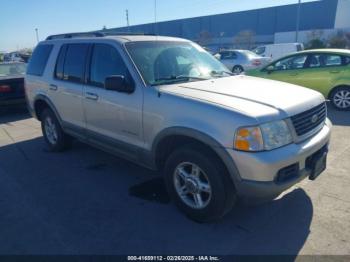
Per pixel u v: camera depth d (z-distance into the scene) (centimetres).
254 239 306
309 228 319
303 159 303
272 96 326
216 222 334
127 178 448
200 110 305
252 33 5541
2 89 838
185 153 320
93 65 436
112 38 418
